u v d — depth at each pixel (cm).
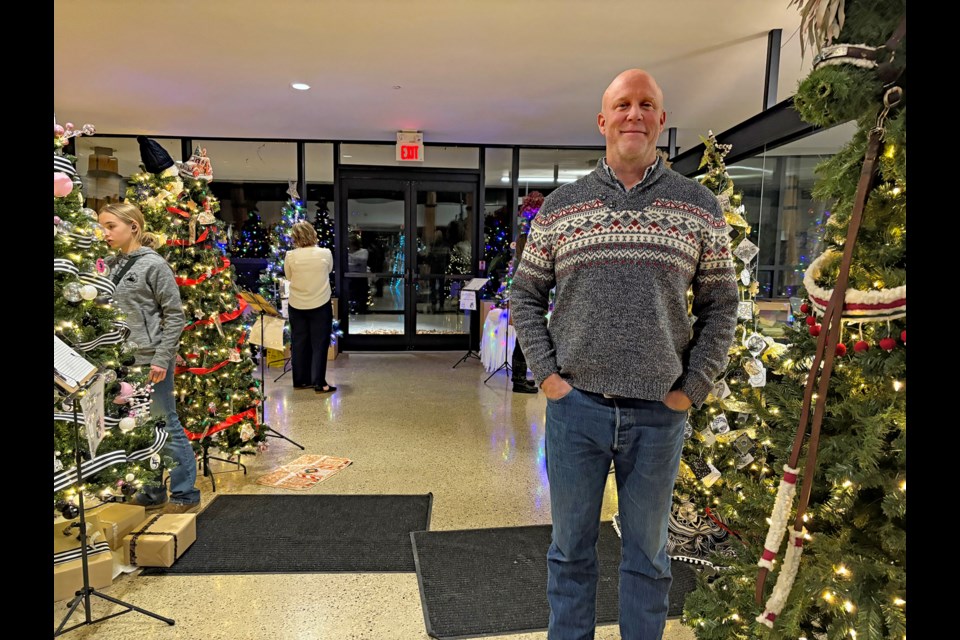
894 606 107
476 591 219
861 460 111
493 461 362
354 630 196
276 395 526
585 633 159
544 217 158
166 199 306
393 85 490
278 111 578
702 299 156
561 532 156
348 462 358
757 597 116
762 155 443
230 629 195
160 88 502
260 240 791
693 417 236
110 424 201
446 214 776
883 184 111
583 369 146
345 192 759
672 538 246
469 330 761
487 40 392
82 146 706
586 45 399
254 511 287
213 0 336
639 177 150
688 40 388
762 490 144
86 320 192
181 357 317
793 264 450
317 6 343
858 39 108
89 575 209
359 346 780
